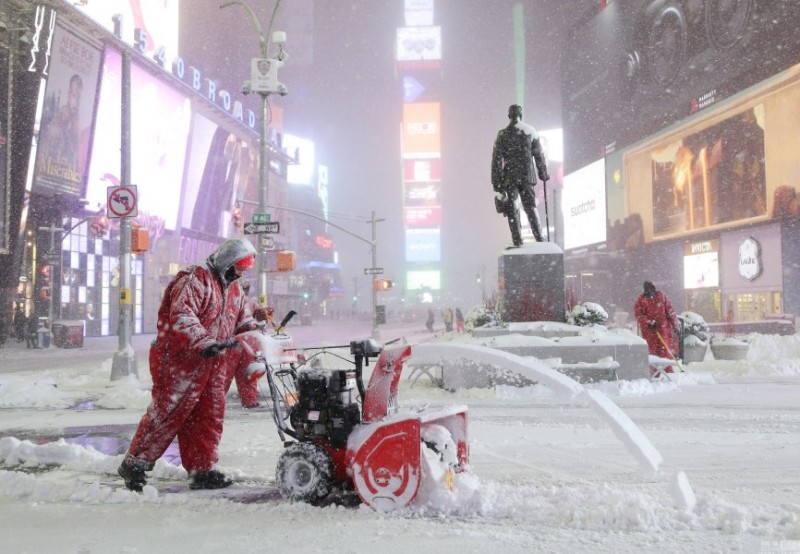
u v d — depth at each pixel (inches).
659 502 169.5
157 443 195.3
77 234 1806.1
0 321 1460.4
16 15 1502.2
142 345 1480.1
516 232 546.6
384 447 169.9
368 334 1850.4
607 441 278.4
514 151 545.3
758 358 716.7
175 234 2322.8
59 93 1594.5
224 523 163.3
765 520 154.3
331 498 185.0
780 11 1502.2
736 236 1700.3
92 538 153.3
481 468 225.9
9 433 327.9
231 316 208.2
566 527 153.7
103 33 1737.2
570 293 668.7
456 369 450.9
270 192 3331.7
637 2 2166.6
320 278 4798.2
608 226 2384.4
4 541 151.7
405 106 6476.4
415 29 6604.3
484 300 727.1
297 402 191.2
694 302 1907.0
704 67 1804.9
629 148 2229.3
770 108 1535.4
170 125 2207.2
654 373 492.1
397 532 151.9
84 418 378.0
